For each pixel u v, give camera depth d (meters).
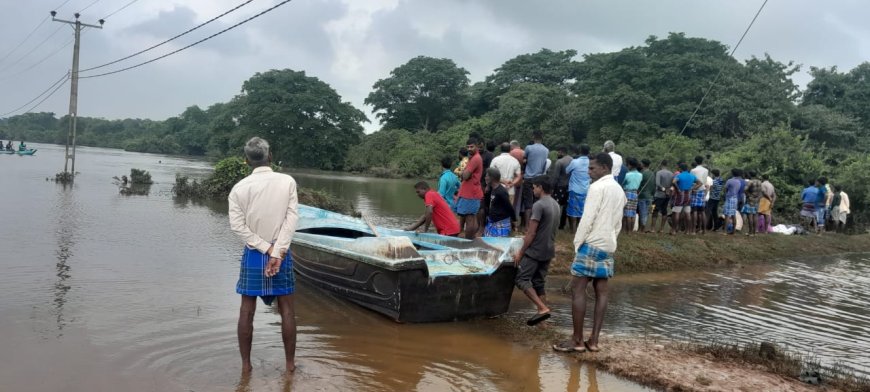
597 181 5.66
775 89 33.44
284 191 4.74
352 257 6.91
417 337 6.16
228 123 60.03
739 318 7.75
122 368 4.85
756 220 15.48
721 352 5.82
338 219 9.66
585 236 5.64
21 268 8.08
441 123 71.06
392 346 5.82
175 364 5.00
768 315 8.03
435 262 7.12
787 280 10.84
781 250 13.90
